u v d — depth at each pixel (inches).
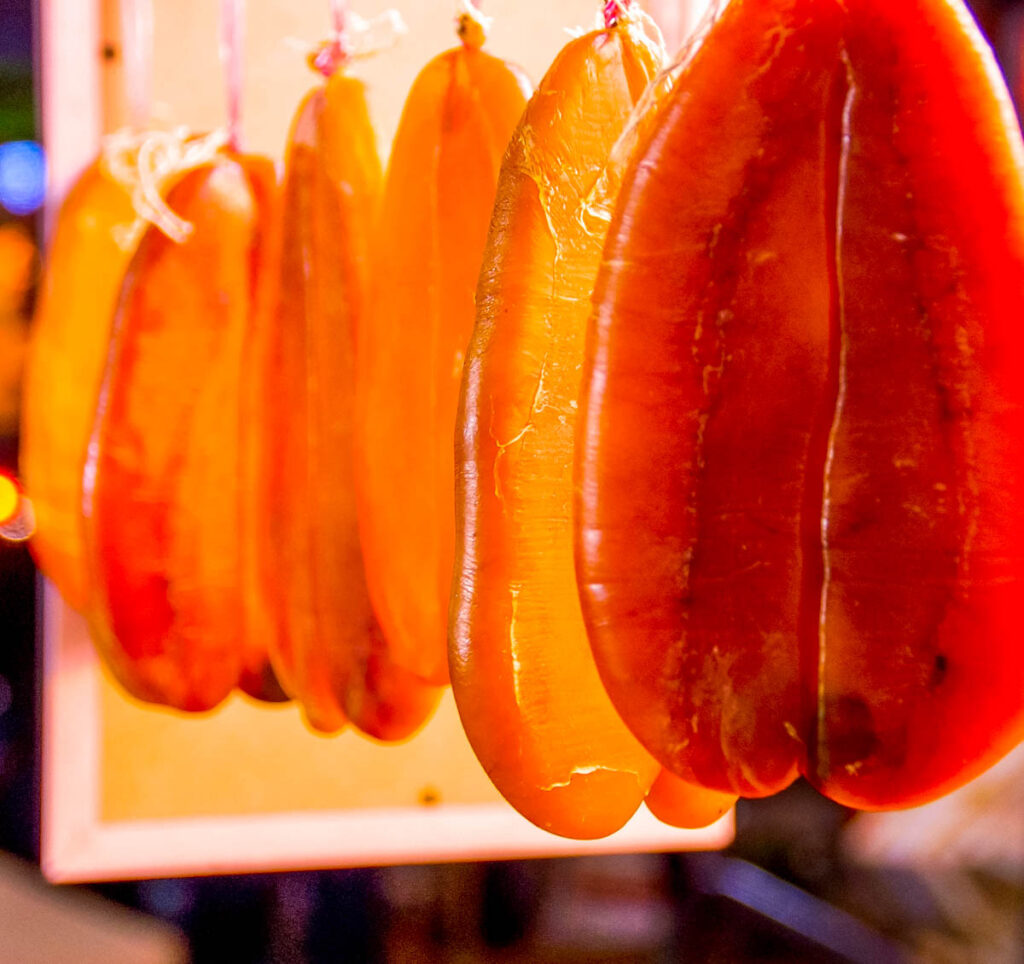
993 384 15.2
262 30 23.0
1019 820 34.2
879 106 15.4
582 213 16.3
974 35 15.4
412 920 32.8
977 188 15.2
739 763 15.7
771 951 34.7
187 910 30.4
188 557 20.5
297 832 23.0
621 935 35.3
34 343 22.2
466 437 15.7
